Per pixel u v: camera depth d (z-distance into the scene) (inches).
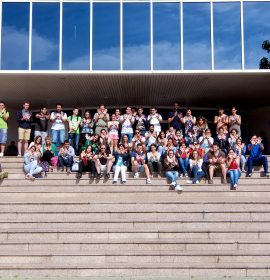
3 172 476.4
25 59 603.2
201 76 613.3
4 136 545.6
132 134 565.9
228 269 310.0
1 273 309.0
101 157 480.1
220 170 482.3
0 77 616.4
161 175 489.1
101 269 311.4
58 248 336.8
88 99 759.1
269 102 780.6
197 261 323.0
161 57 605.3
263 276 307.4
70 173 486.6
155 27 611.2
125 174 476.7
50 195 446.3
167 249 337.4
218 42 608.1
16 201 408.5
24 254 322.7
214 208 396.2
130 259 323.9
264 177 480.1
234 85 662.5
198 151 493.0
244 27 609.6
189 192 449.1
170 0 613.6
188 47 606.9
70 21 612.4
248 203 394.9
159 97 745.0
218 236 350.9
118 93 714.2
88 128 564.1
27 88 677.3
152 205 398.9
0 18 608.7
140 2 615.2
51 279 301.9
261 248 336.2
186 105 804.6
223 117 577.3
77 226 366.9
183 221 366.6
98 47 607.2
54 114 560.7
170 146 491.5
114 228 364.2
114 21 613.0
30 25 608.7
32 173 474.0
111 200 418.0
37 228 364.5
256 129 824.9
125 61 604.4
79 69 602.5
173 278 303.6
